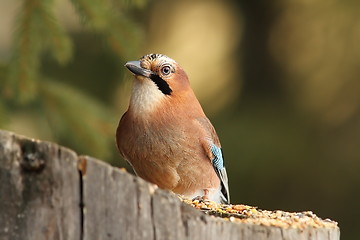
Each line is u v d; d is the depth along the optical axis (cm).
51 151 529
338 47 1397
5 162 527
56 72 1398
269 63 1477
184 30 1517
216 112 1454
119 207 530
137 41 991
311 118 1419
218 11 1529
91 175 529
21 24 952
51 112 985
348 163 1401
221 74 1505
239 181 1409
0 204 525
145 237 532
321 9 1416
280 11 1471
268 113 1438
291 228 589
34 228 525
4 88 960
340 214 1402
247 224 570
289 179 1410
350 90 1398
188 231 541
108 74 1416
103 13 976
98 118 998
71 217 527
